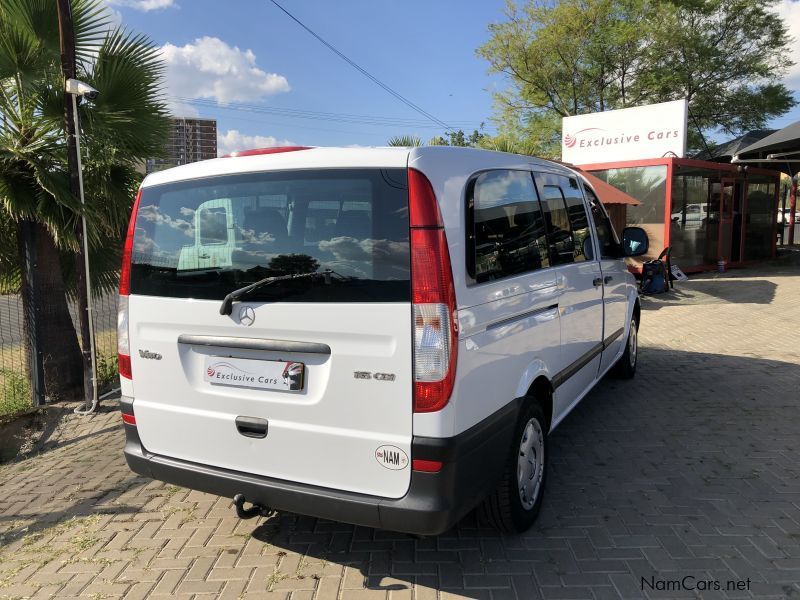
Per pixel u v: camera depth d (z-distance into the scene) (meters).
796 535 3.32
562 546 3.26
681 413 5.32
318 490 2.76
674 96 25.69
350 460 2.68
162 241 3.14
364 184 2.66
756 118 25.25
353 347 2.62
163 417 3.15
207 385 3.00
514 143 24.78
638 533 3.37
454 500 2.60
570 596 2.85
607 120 15.51
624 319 5.73
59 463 4.90
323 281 2.68
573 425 5.07
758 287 12.66
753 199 17.06
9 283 7.17
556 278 3.73
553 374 3.71
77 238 6.07
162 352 3.12
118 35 6.64
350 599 2.88
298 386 2.76
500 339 2.95
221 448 2.99
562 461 4.36
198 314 2.97
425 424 2.54
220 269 2.94
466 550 3.25
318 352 2.70
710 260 15.45
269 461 2.87
